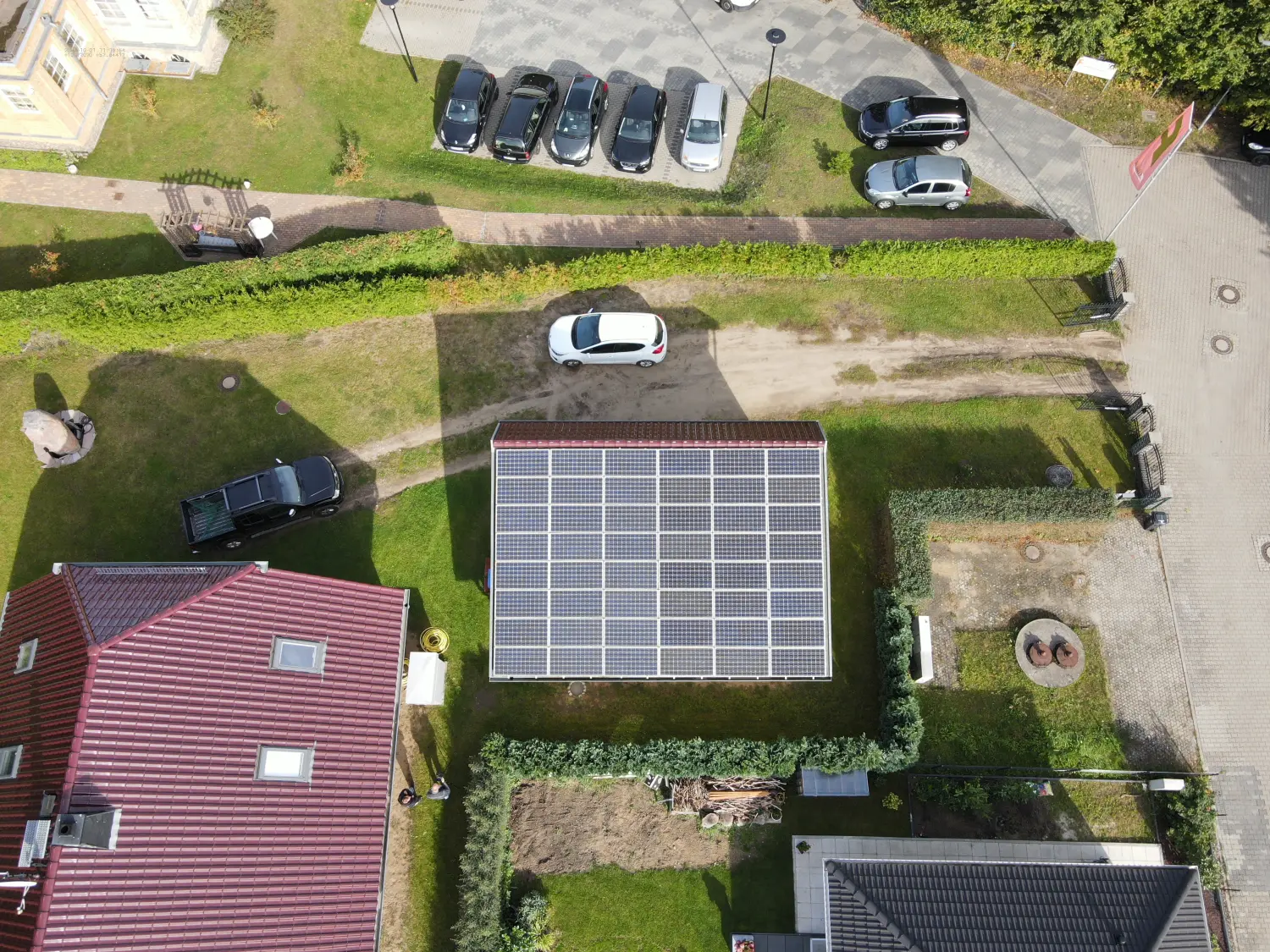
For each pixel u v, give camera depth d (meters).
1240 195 37.28
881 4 40.78
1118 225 35.59
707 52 40.72
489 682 29.47
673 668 26.39
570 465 26.73
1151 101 39.31
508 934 25.80
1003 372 33.84
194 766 21.88
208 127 38.25
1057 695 29.39
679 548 26.58
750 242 35.25
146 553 31.16
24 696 23.06
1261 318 35.00
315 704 24.27
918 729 27.20
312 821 23.11
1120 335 34.50
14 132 36.69
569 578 26.56
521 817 27.97
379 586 28.14
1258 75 36.00
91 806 20.25
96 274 35.34
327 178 37.31
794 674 26.38
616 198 37.06
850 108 39.34
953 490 30.30
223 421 32.81
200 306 32.28
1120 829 27.89
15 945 19.55
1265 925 27.34
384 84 39.66
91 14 37.03
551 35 41.09
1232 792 28.62
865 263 33.94
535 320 34.44
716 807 27.56
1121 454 32.59
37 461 32.16
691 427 28.33
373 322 34.28
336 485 30.73
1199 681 29.72
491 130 38.88
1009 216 36.84
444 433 32.81
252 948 21.42
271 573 24.88
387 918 26.89
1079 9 36.41
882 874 22.33
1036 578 30.86
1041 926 21.42
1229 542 31.48
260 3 40.34
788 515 26.61
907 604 29.72
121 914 20.09
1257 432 33.16
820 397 33.44
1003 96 39.59
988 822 27.81
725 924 26.83
